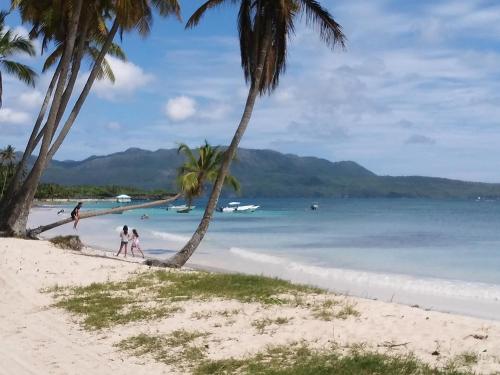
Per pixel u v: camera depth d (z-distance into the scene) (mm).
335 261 26312
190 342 8305
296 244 34906
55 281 14281
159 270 15742
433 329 8453
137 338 8641
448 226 54656
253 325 9031
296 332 8516
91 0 23891
